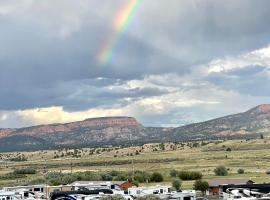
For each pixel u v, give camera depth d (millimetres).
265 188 130875
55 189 163625
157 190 145625
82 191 139000
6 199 140500
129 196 127812
